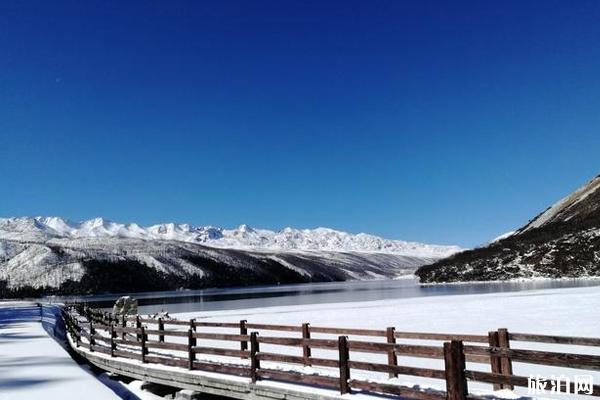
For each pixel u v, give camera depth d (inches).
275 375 447.5
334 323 1205.7
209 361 574.6
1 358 655.8
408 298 2373.3
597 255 4087.1
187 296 5123.0
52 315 1911.9
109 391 449.1
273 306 2358.5
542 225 6141.7
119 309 1439.5
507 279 4352.9
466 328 971.3
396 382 407.8
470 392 372.8
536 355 300.7
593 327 890.1
